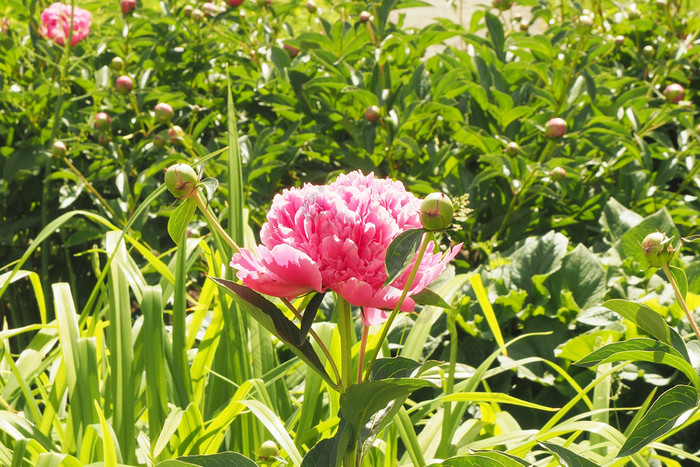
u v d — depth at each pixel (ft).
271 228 3.23
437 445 4.36
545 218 7.17
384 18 8.02
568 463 3.27
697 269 5.59
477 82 7.86
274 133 7.80
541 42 7.97
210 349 4.53
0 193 7.96
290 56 8.87
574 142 7.52
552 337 5.53
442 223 3.03
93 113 8.06
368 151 7.26
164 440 3.82
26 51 9.25
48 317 8.14
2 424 4.00
